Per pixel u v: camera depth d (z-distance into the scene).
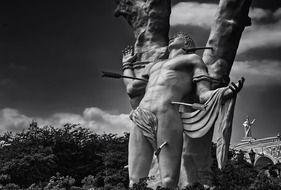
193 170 16.73
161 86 16.36
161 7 21.38
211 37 19.33
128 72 19.19
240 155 15.93
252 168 15.24
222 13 19.31
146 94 16.69
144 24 21.48
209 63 19.02
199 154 16.83
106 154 35.91
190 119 16.19
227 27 19.17
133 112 16.73
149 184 17.23
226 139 17.31
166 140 15.94
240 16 19.30
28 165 33.41
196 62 16.47
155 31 21.17
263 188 13.84
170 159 15.88
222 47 19.12
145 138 16.39
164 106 16.08
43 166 34.47
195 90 16.58
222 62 18.97
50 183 19.02
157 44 20.97
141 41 21.16
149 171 16.78
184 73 16.52
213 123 15.88
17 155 34.75
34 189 19.84
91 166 38.41
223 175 14.37
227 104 17.34
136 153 16.42
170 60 16.77
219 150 17.34
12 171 33.22
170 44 17.23
